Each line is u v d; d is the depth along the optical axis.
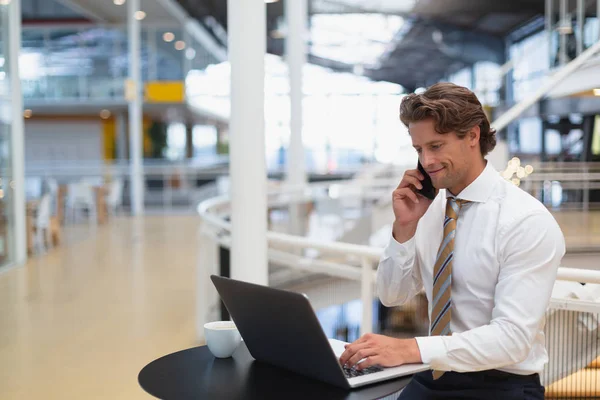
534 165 5.86
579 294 2.64
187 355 1.96
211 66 20.73
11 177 8.42
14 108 8.48
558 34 11.65
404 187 1.90
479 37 21.25
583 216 5.50
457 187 1.81
